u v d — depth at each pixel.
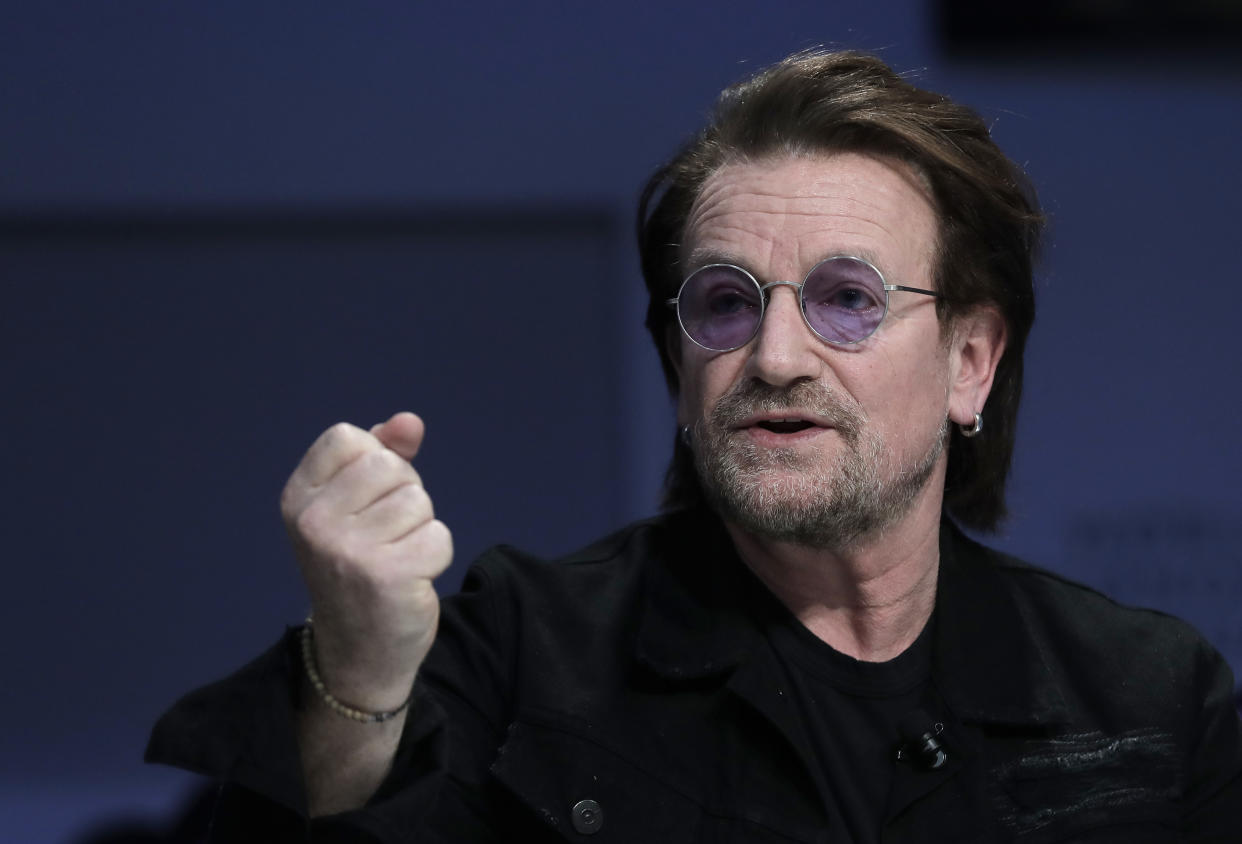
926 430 6.34
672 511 7.18
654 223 7.03
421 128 13.05
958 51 12.95
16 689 13.16
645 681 6.18
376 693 4.73
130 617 13.31
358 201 13.05
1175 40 13.09
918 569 6.39
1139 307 13.08
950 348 6.57
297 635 4.95
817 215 6.16
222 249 13.41
